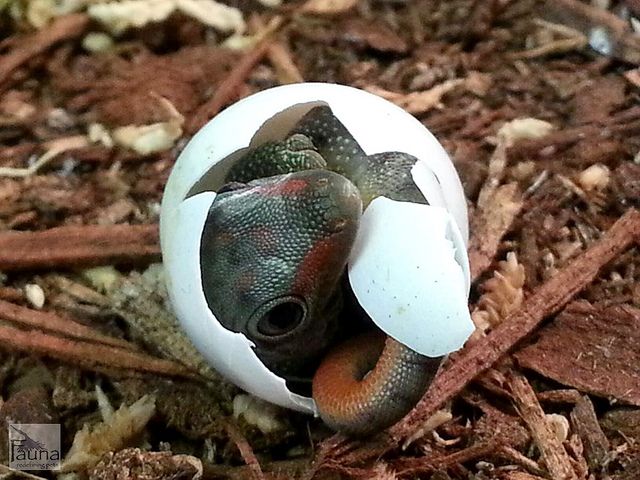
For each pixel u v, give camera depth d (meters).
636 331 0.05
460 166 0.05
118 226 0.05
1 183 0.05
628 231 0.05
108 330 0.05
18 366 0.05
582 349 0.05
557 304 0.05
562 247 0.05
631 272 0.05
